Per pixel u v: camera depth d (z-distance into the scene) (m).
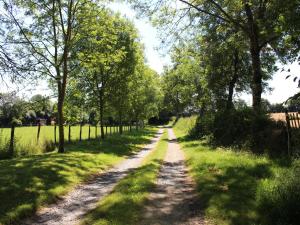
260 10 20.36
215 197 9.71
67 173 15.49
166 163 19.91
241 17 24.52
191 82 46.28
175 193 11.35
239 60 34.09
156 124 137.25
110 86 37.28
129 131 65.69
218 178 12.27
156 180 13.87
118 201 10.02
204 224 8.02
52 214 9.99
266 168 12.11
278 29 7.50
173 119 141.00
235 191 10.13
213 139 26.86
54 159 19.11
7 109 16.75
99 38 28.08
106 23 25.80
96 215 8.95
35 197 11.15
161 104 105.19
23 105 17.58
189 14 22.58
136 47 38.34
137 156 26.58
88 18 24.28
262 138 17.36
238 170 12.82
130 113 63.03
